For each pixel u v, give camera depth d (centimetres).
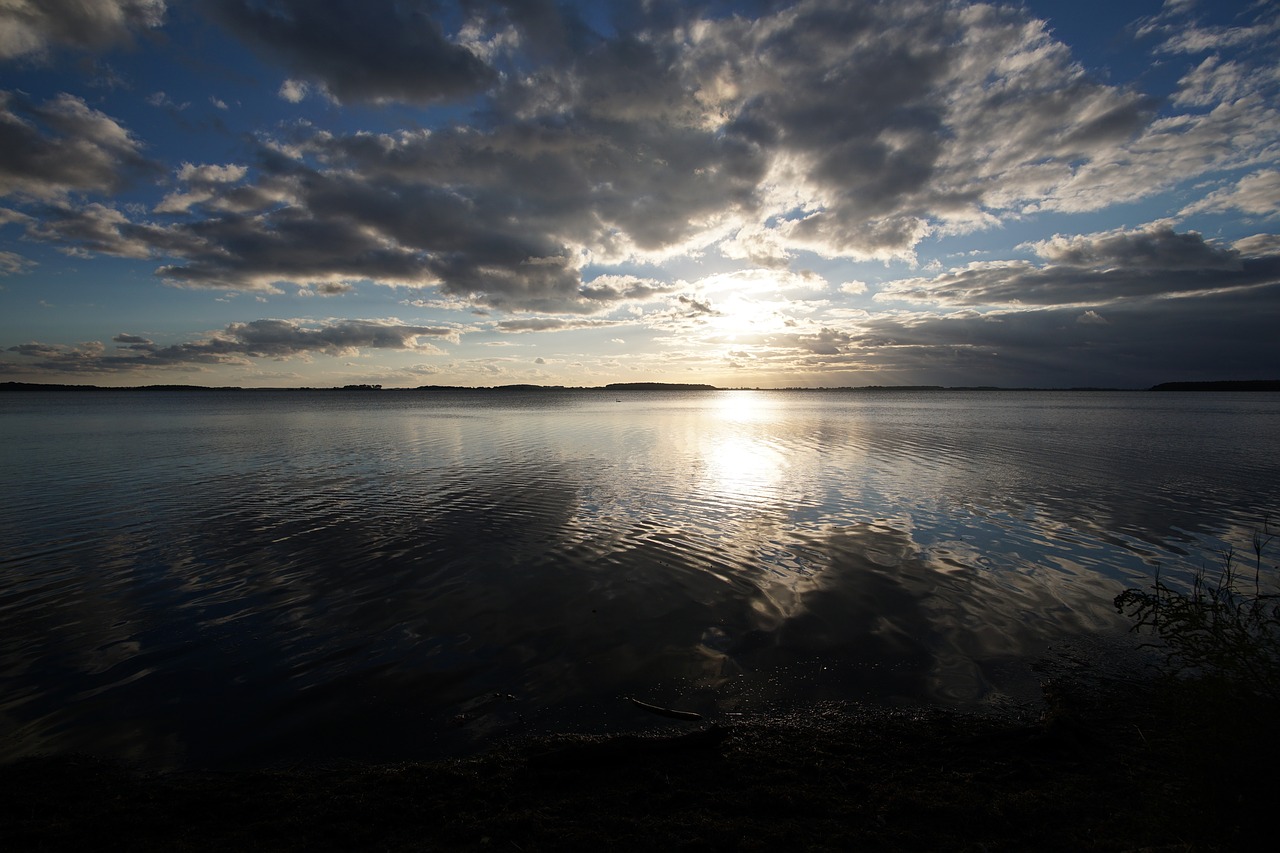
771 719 656
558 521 1527
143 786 539
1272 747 391
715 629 888
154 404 11650
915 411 8144
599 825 484
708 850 453
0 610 962
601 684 730
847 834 471
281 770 567
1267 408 8838
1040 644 840
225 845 461
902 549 1289
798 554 1252
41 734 627
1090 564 1188
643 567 1167
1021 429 4516
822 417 6481
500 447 3253
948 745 602
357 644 839
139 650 823
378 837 472
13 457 2841
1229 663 429
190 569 1160
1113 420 5728
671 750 589
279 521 1526
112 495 1870
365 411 8006
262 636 866
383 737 621
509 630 884
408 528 1457
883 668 771
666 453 2967
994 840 463
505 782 540
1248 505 1711
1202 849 407
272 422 5547
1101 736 615
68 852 452
